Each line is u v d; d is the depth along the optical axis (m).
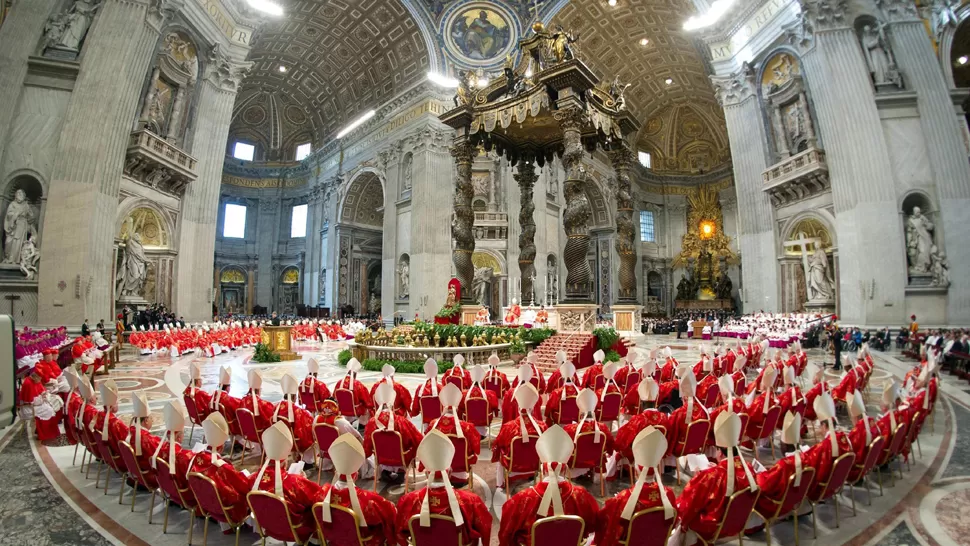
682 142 39.91
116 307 17.55
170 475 3.48
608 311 35.53
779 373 7.49
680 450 4.55
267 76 35.19
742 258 22.70
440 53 28.12
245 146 40.41
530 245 15.61
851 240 17.61
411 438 4.34
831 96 18.08
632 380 7.03
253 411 5.00
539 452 2.65
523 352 12.47
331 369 12.47
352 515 2.73
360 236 36.09
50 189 14.56
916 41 17.58
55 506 4.15
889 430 4.31
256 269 40.22
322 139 39.22
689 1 23.97
